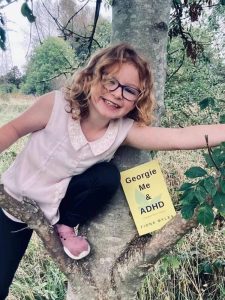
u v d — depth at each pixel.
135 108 1.58
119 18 1.73
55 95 1.57
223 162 1.40
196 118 4.74
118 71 1.45
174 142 1.54
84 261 1.72
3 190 1.53
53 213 1.63
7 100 8.27
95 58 1.53
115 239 1.72
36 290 2.92
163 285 2.83
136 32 1.70
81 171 1.60
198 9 2.86
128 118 1.60
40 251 3.27
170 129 1.57
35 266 3.13
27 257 3.24
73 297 1.74
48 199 1.61
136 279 1.70
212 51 5.79
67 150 1.56
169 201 1.66
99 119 1.54
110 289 1.70
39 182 1.62
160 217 1.66
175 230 1.56
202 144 1.53
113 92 1.46
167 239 1.59
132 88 1.47
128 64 1.45
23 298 2.88
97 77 1.47
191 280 2.86
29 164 1.63
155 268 2.84
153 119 1.71
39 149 1.59
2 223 1.72
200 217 1.40
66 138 1.56
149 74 1.51
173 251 2.89
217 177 1.42
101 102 1.48
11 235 1.73
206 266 2.88
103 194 1.63
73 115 1.54
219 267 2.89
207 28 5.57
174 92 5.07
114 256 1.72
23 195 1.62
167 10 1.75
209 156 1.42
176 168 3.97
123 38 1.72
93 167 1.61
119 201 1.72
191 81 5.29
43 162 1.59
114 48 1.49
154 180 1.67
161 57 1.75
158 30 1.72
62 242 1.68
